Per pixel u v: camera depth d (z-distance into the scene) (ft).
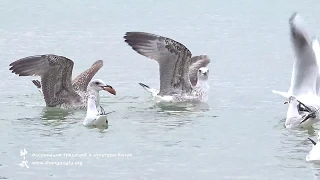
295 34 71.20
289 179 57.00
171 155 62.44
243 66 100.48
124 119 73.36
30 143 65.16
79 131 68.74
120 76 94.48
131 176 57.62
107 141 65.87
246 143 65.72
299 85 71.56
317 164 59.98
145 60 103.55
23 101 81.10
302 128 69.92
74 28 128.47
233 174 58.23
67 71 77.15
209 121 73.00
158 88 88.12
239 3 156.76
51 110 76.95
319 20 134.92
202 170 58.95
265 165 60.03
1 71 95.35
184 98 81.20
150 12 146.41
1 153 62.64
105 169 59.16
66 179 56.90
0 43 114.73
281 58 105.19
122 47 112.57
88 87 77.46
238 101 81.87
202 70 81.51
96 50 110.63
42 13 143.02
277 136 67.67
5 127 70.13
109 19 138.21
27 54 107.14
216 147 64.59
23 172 58.44
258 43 116.88
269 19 138.72
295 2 156.87
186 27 131.54
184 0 160.25
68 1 157.28
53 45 114.11
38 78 91.35
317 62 71.46
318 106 69.87
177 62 80.94
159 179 57.00
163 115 75.31
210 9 150.10
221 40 119.96
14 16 139.33
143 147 64.34
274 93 80.38
